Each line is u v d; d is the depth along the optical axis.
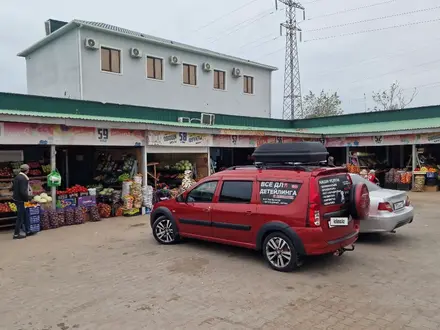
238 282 5.64
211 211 7.13
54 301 5.03
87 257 7.19
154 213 8.21
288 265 6.01
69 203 10.77
